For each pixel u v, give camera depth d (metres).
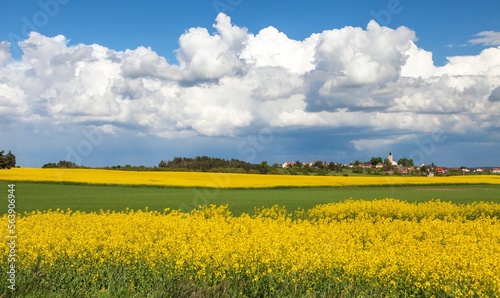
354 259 11.44
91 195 41.53
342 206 29.28
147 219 18.80
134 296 9.53
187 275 10.74
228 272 11.05
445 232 17.92
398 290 10.51
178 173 73.50
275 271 10.86
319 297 9.99
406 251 12.77
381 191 50.12
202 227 16.33
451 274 10.70
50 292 9.57
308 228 16.72
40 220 19.22
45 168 80.88
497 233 17.16
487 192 49.91
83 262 12.12
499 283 9.87
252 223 17.73
